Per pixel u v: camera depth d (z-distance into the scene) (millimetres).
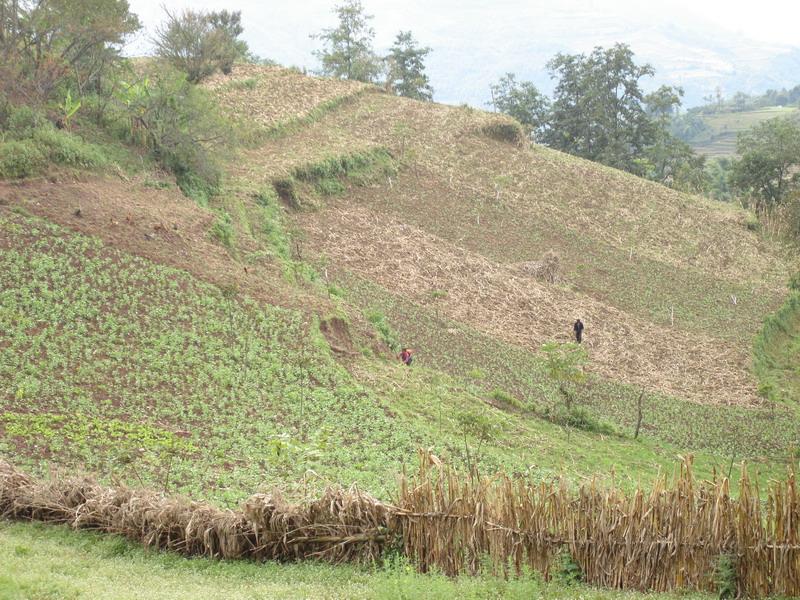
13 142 37375
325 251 50781
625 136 107000
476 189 67500
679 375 44031
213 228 40344
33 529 16328
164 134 45531
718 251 64438
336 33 98938
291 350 31359
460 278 51250
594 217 67062
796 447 34000
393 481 21875
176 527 15891
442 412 30516
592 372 42000
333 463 23438
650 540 14305
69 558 14570
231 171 54219
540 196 68438
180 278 34188
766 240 68375
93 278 31891
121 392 25484
